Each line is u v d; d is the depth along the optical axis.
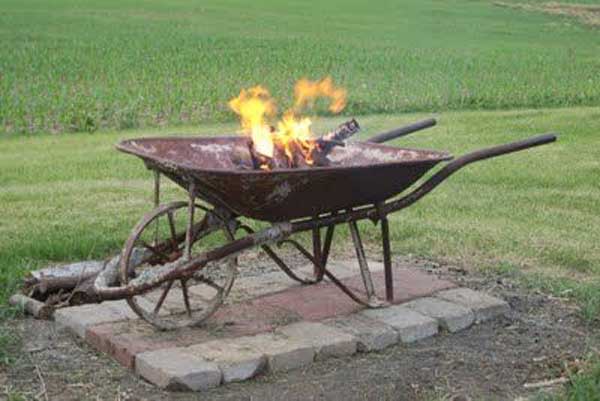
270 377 3.81
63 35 17.66
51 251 4.93
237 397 3.66
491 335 4.17
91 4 23.97
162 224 5.43
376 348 4.02
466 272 4.82
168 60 14.13
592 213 5.81
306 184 3.93
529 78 12.64
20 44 16.02
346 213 4.20
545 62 14.82
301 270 4.74
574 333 4.19
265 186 3.87
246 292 4.46
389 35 19.16
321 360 3.92
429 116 9.59
